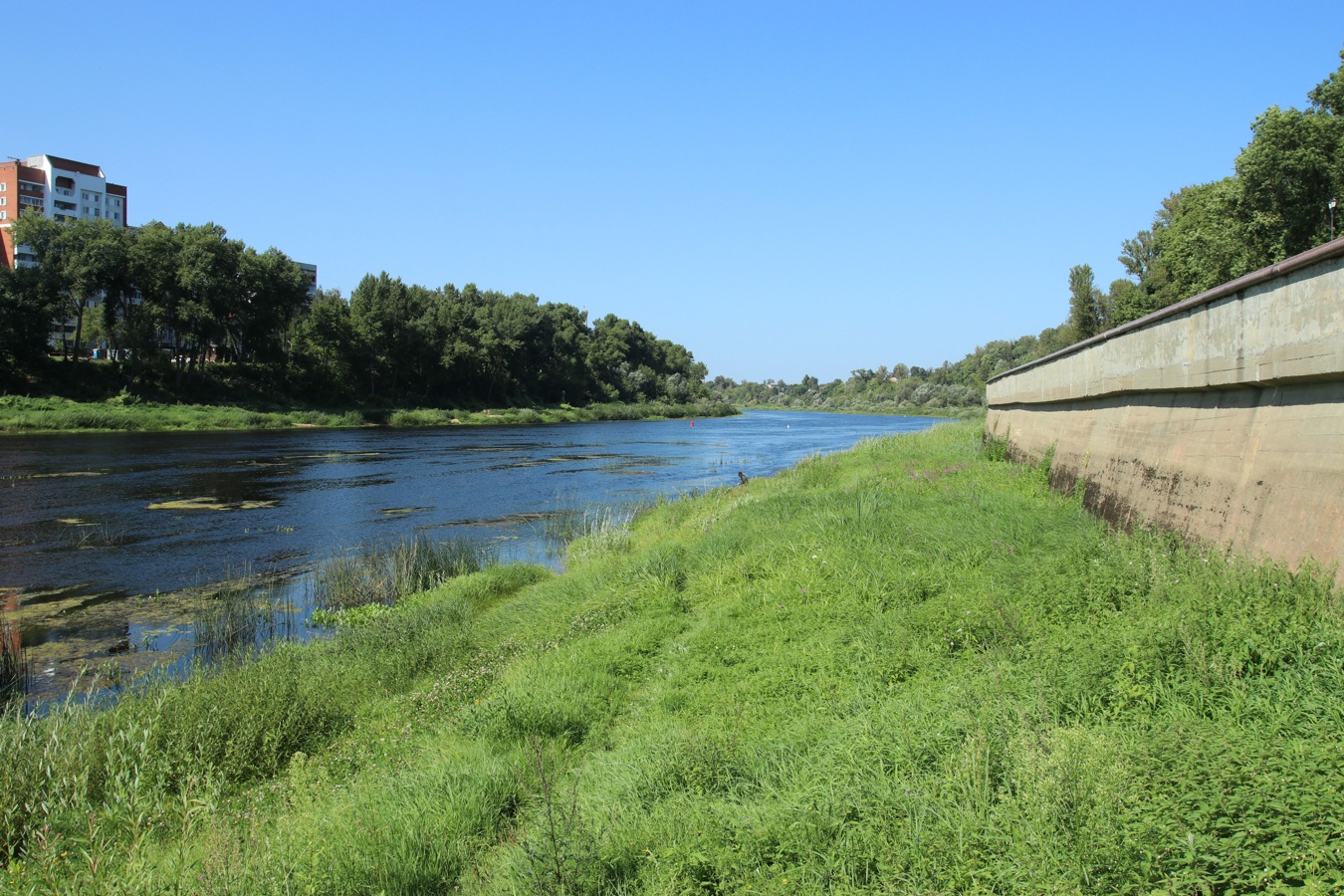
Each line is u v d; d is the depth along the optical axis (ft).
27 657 37.04
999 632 22.31
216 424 174.09
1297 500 20.65
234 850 16.53
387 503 80.53
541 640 32.12
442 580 49.57
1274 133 83.61
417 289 278.87
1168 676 16.76
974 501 41.45
